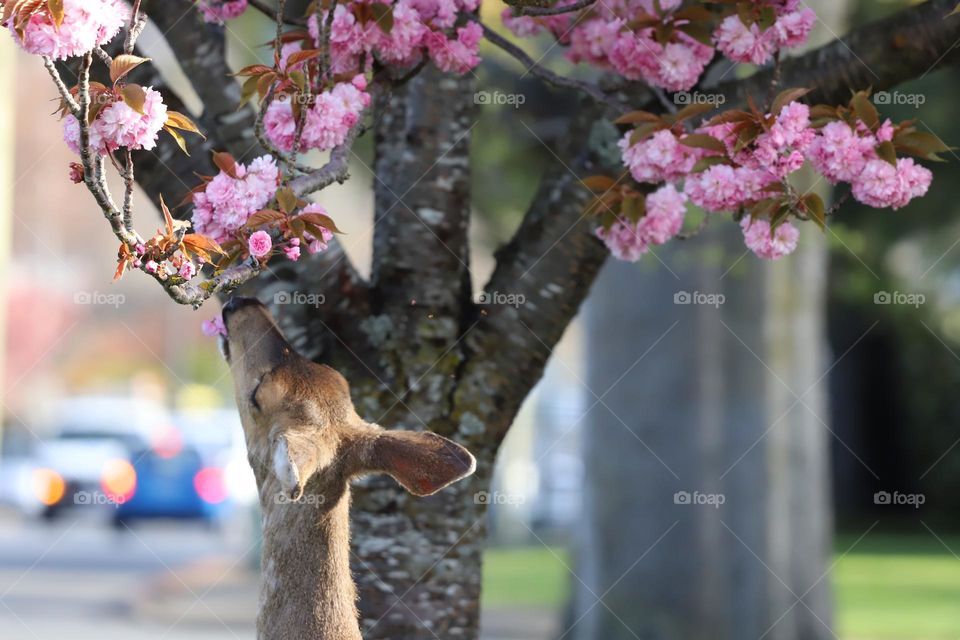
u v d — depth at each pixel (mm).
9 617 21391
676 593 16188
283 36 6391
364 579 6820
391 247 6949
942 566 28922
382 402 6840
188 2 6805
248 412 5742
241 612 22281
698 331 16000
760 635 16203
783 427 16266
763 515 16250
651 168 6426
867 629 19688
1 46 17016
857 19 16062
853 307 35844
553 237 7027
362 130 6191
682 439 16109
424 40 6582
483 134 16531
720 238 14492
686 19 6664
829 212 6273
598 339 16531
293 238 5395
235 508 35781
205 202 5422
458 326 7031
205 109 6816
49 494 36281
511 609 22188
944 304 34750
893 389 38469
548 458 35812
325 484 5605
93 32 4598
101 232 51406
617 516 16406
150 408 44500
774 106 6008
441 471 5477
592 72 11844
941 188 25938
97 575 27141
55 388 56906
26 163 45938
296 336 6793
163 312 57688
